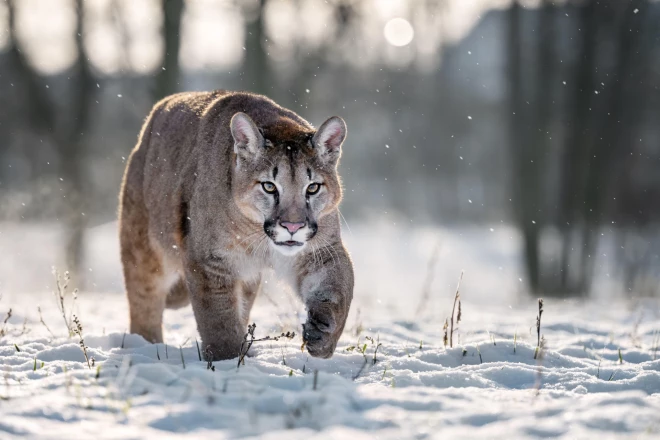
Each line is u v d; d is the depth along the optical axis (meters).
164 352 6.63
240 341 6.46
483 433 4.26
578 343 7.88
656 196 29.80
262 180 6.25
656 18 26.86
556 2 23.97
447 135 43.06
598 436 4.20
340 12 25.38
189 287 6.59
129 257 7.64
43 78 26.12
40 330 8.07
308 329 6.08
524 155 23.73
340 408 4.58
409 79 38.50
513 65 24.02
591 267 24.44
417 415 4.51
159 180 7.28
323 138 6.41
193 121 7.22
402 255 29.77
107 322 9.07
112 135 29.50
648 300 13.96
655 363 6.37
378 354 6.67
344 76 34.22
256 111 6.86
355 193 42.44
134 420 4.40
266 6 21.78
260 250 6.50
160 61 19.45
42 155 28.59
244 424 4.34
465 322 9.69
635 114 28.59
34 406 4.54
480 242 33.94
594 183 24.72
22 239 23.27
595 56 24.52
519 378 5.84
